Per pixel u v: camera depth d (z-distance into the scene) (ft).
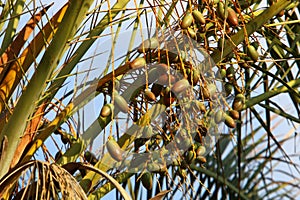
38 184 5.45
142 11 6.07
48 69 5.66
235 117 6.10
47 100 6.06
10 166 5.83
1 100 5.99
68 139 6.41
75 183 5.47
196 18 5.87
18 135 5.73
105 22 6.11
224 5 6.02
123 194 5.36
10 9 6.31
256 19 6.12
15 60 6.02
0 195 5.62
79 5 5.60
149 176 6.00
